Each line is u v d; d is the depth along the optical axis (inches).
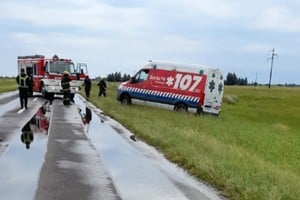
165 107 1076.5
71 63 1305.4
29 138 514.6
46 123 674.8
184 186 317.4
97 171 355.6
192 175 354.9
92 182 318.3
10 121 683.4
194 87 1045.8
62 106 1055.0
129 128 654.5
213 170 347.9
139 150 469.7
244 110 1775.3
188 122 784.3
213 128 751.7
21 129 592.7
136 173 355.6
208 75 1040.2
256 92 3878.0
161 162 406.3
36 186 300.0
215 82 1044.5
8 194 278.8
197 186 318.3
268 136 794.8
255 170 378.9
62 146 468.1
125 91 1129.4
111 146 488.7
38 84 1314.0
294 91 4660.4
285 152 636.1
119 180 328.8
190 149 442.6
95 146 481.7
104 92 1566.2
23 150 434.0
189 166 382.9
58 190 291.7
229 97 2381.9
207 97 1038.4
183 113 1000.9
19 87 922.1
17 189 291.0
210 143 517.7
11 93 1649.9
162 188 309.9
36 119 725.3
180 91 1058.1
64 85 1115.3
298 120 1482.5
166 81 1079.0
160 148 486.6
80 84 1307.8
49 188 295.7
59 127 631.8
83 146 476.7
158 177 343.9
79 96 1635.1
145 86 1102.4
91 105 1149.1
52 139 514.6
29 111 872.9
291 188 329.7
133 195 288.7
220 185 318.0
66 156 413.4
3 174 332.8
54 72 1277.1
